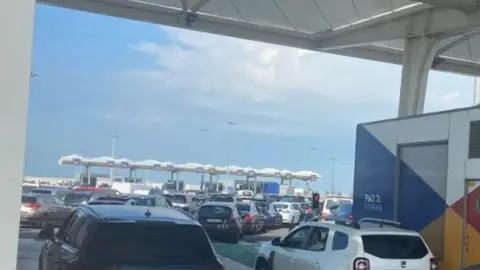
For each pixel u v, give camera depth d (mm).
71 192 26969
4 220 1053
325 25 23750
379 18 22453
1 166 1056
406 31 21984
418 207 9336
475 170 8055
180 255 5105
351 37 24141
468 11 19062
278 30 24781
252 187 78125
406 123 9711
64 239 6074
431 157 9109
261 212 28359
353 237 7719
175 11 22875
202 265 5062
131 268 4816
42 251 7230
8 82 1065
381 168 10305
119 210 5609
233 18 23625
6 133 1059
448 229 8539
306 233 9008
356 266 7492
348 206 25453
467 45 25938
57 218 20094
